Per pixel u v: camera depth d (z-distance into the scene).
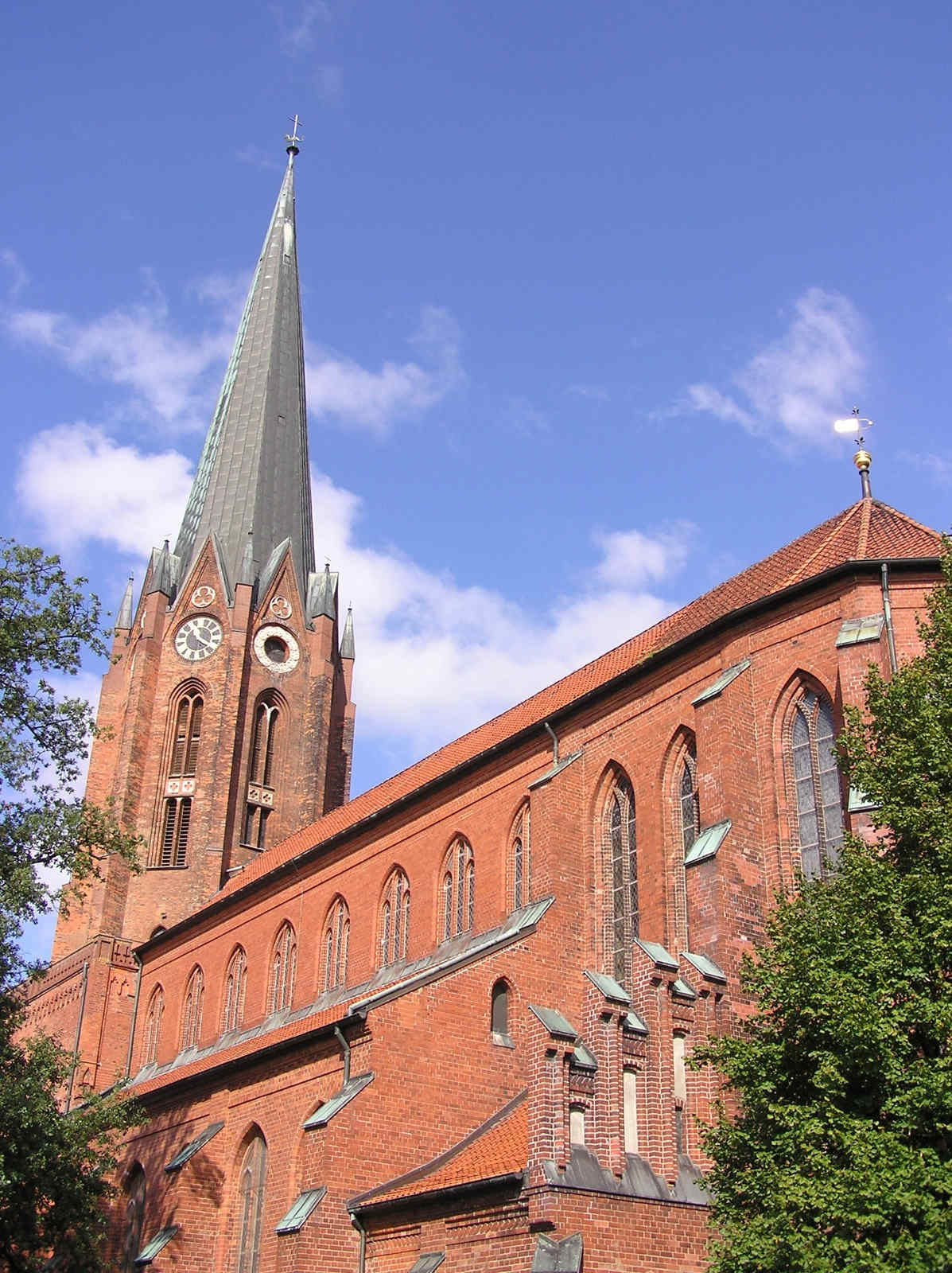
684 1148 29.70
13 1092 37.91
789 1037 23.72
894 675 27.16
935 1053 22.45
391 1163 36.12
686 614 48.53
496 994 40.25
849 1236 20.72
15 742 36.06
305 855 60.03
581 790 44.00
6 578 37.34
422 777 58.59
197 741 80.31
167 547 84.56
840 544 39.56
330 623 84.12
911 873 23.55
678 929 39.16
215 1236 42.78
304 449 91.19
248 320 94.38
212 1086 46.22
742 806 36.41
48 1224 40.03
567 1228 27.30
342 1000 53.75
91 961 72.62
